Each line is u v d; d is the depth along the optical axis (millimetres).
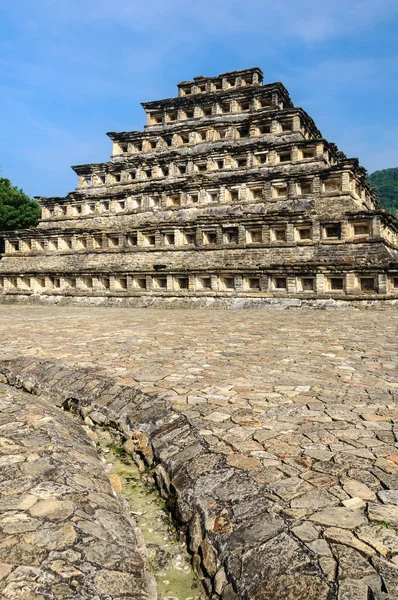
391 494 4188
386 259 25875
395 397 7270
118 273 35094
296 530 3654
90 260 38500
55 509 4176
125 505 5027
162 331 15992
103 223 41688
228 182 34969
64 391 8680
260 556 3434
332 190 31469
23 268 42219
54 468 5051
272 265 28469
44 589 3158
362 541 3504
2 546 3549
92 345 12625
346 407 6754
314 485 4371
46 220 45750
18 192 56938
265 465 4805
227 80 41625
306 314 23328
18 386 9812
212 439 5535
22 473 4828
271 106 38625
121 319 21406
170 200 38656
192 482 4727
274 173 32625
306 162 33344
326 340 13578
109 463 6250
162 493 5238
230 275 30297
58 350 11789
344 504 4031
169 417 6418
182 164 39625
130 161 42438
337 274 26656
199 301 30797
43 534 3764
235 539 3723
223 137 40156
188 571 3967
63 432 6480
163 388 7859
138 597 3395
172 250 34531
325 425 5992
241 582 3311
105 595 3264
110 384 8250
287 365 9797
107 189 43875
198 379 8508
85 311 28484
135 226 37219
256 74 40406
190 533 4258
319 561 3279
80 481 4961
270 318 21234
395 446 5277
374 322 18672
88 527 4012
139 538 4395
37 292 39906
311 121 38250
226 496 4285
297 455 5055
